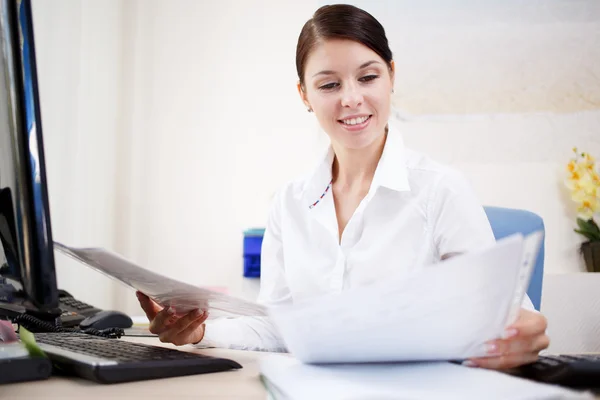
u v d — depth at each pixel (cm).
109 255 74
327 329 65
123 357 71
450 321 65
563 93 257
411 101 263
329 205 133
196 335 104
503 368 71
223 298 78
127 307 273
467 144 260
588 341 183
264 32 278
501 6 260
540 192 255
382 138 131
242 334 110
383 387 58
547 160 256
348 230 127
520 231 139
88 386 64
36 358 67
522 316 74
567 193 254
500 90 259
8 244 64
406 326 64
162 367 69
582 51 257
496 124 259
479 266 60
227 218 275
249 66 278
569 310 186
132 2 281
